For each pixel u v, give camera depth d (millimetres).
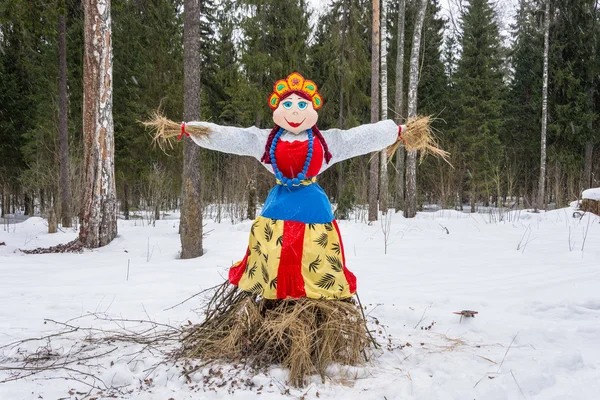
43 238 11164
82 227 9531
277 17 15961
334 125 20453
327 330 3088
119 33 19641
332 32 18922
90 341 3586
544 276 5691
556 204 15852
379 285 5445
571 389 2645
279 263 3145
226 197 15797
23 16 12438
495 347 3459
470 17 24266
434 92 24547
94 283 5664
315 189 3391
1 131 20531
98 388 2791
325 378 2934
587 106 21969
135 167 18719
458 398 2518
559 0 21656
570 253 7254
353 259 7277
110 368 3072
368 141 3488
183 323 4047
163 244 9570
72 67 18422
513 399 2557
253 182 14508
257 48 15797
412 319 4172
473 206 22016
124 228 12312
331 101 20062
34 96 19531
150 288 5340
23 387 2795
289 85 3473
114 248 9172
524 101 26734
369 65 18906
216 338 3365
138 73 18812
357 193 16312
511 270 6191
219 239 9805
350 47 18703
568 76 21562
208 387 2799
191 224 7824
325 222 3303
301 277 3139
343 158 3533
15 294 5102
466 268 6438
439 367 3043
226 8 16156
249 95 15633
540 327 3807
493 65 24766
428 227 11828
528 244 8438
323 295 3156
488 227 11484
